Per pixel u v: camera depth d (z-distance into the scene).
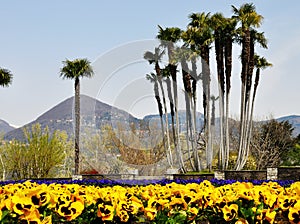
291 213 6.39
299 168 23.44
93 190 7.68
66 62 34.78
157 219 6.84
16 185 9.08
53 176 38.09
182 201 6.91
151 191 7.47
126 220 6.84
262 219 6.78
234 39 32.47
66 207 6.41
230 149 43.78
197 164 21.50
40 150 36.78
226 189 8.20
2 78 35.88
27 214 5.82
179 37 27.70
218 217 7.00
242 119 31.50
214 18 31.28
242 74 31.67
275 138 44.00
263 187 7.56
